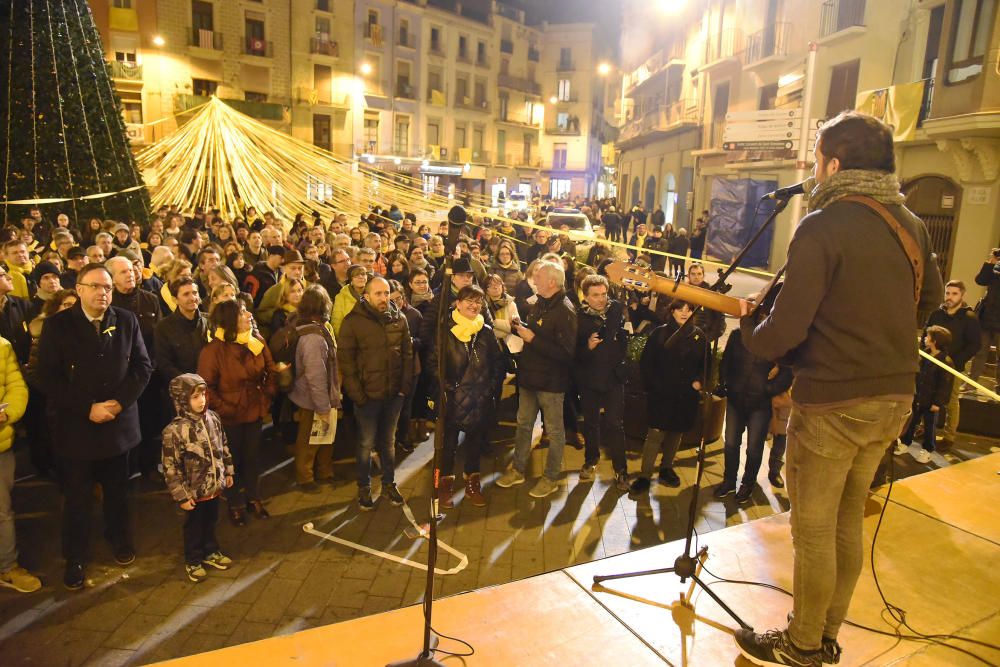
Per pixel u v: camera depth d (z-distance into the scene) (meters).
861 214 2.07
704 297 2.65
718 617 2.86
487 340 5.25
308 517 5.08
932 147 13.97
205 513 4.31
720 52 25.86
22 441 6.32
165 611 3.90
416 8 47.09
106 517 4.35
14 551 4.10
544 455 6.43
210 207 14.19
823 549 2.23
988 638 2.79
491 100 55.94
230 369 4.73
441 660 2.53
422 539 4.78
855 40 16.81
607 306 5.56
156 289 6.90
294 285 6.07
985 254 12.78
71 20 11.32
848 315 2.06
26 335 5.55
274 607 3.96
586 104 61.53
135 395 4.21
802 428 2.20
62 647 3.57
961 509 4.02
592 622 2.80
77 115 11.27
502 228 15.42
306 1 40.41
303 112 41.16
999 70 11.59
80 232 10.64
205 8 36.69
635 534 4.91
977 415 7.32
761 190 21.25
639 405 6.83
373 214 14.73
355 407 5.18
